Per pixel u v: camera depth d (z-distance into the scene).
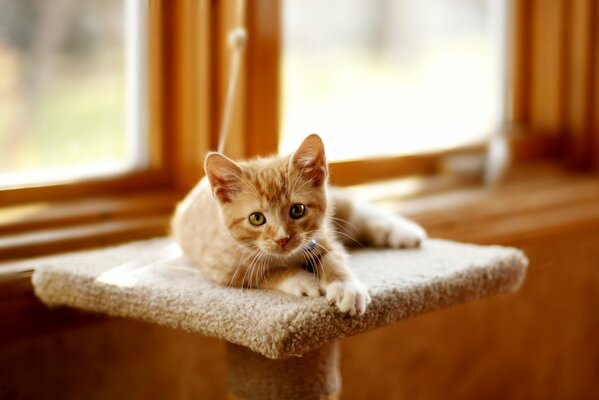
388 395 1.25
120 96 1.12
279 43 1.14
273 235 0.86
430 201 1.27
